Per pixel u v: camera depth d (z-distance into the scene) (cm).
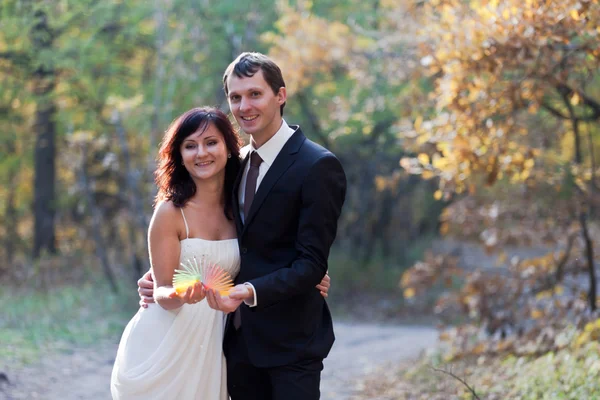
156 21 1611
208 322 380
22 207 2344
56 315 1252
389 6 1152
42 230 1894
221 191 390
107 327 1157
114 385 379
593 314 785
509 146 739
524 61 592
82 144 1661
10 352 866
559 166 848
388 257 2231
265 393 396
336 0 1566
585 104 758
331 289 1981
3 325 1099
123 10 1595
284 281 352
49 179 1897
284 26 1247
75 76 1552
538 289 898
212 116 379
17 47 1466
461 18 658
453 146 713
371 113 1290
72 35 1545
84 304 1391
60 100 1639
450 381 740
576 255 908
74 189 1862
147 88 1667
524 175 774
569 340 731
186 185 382
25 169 2236
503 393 638
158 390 372
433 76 942
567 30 570
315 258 358
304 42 1194
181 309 376
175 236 377
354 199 2189
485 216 948
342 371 981
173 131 379
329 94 1544
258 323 374
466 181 802
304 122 1775
